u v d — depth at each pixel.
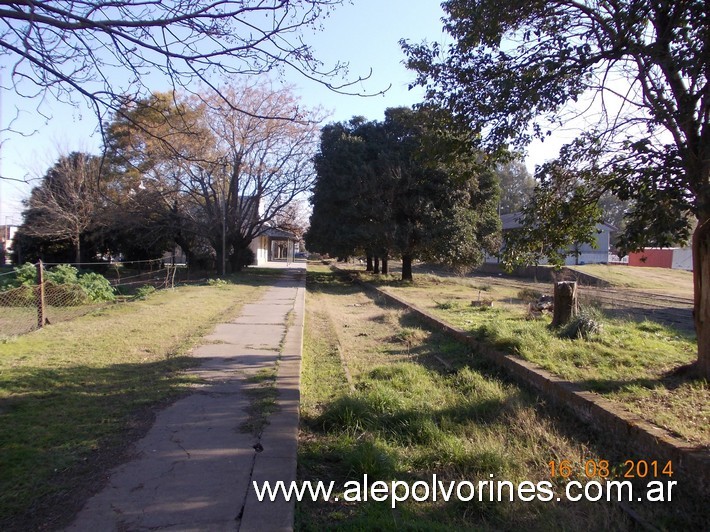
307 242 35.78
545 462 5.12
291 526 3.46
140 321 11.96
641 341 9.19
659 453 4.80
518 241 7.70
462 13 7.53
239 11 4.73
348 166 28.78
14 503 3.65
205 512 3.61
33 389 6.31
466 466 4.88
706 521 4.04
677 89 5.97
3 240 48.28
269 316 14.28
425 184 27.98
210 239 33.00
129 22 4.46
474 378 8.00
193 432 5.16
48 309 14.68
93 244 36.84
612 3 6.25
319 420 6.01
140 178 27.70
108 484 3.99
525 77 6.70
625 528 4.01
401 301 18.84
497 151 7.56
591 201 7.22
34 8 4.14
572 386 6.61
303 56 5.00
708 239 6.48
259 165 31.56
